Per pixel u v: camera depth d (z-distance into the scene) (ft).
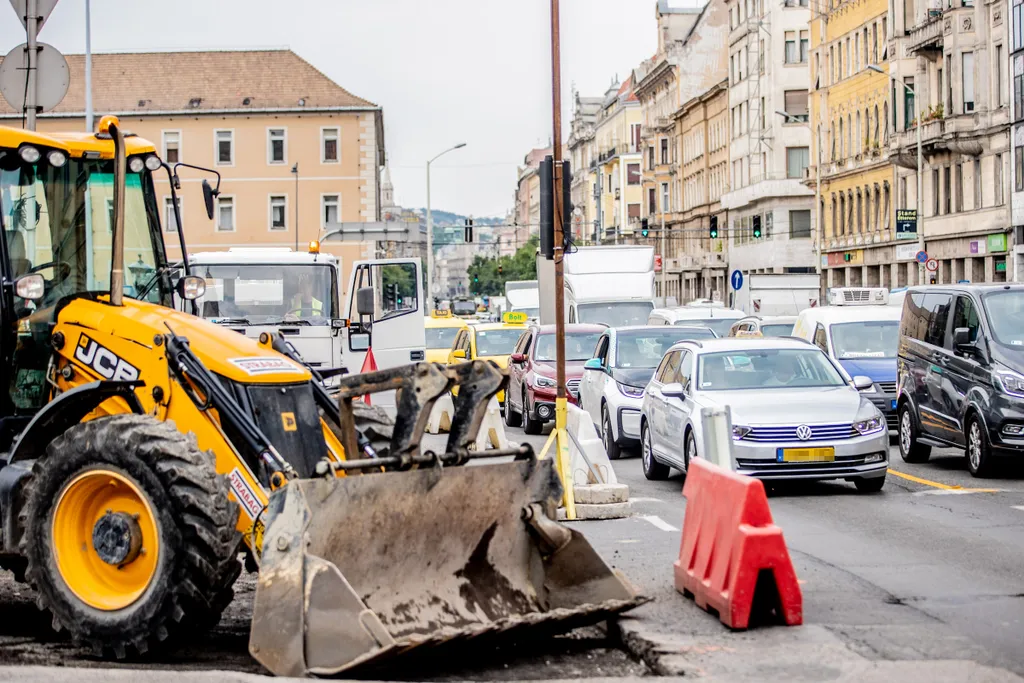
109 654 24.97
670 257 425.28
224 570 24.00
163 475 24.04
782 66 312.29
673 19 447.01
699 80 409.49
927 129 206.08
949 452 72.54
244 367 25.99
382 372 25.22
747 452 51.96
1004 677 23.21
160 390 26.30
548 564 26.76
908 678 23.17
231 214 300.20
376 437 28.58
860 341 81.10
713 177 370.73
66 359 28.07
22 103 53.31
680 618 28.09
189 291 31.48
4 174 29.43
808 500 51.01
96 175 30.68
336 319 68.69
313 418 26.50
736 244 344.08
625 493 46.06
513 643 27.25
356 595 22.43
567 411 47.55
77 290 30.19
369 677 24.48
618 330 77.46
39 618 30.07
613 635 27.50
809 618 28.63
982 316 60.39
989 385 58.29
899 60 224.12
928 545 39.11
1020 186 182.80
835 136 267.39
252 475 25.05
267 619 22.48
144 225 31.40
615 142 526.57
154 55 307.37
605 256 131.03
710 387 56.65
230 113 298.76
